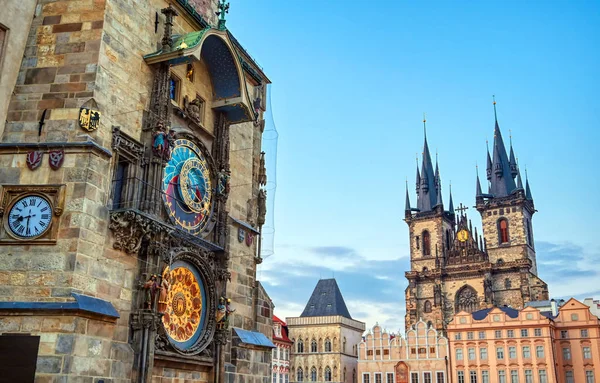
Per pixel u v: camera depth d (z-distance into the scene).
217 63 29.89
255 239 34.72
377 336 142.88
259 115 37.59
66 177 20.64
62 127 21.41
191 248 26.16
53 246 19.92
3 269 19.69
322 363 148.12
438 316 151.62
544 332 121.75
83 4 23.16
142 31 25.30
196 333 26.39
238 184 33.50
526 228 157.25
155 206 23.67
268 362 33.38
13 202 20.42
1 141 21.28
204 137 29.41
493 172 163.62
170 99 25.78
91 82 22.00
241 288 32.06
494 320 128.12
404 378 136.38
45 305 19.03
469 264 155.00
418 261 163.88
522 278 146.50
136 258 22.89
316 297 161.50
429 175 176.12
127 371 21.38
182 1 28.25
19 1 22.42
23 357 18.56
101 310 20.03
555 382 117.88
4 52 21.69
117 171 23.14
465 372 128.38
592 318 121.75
